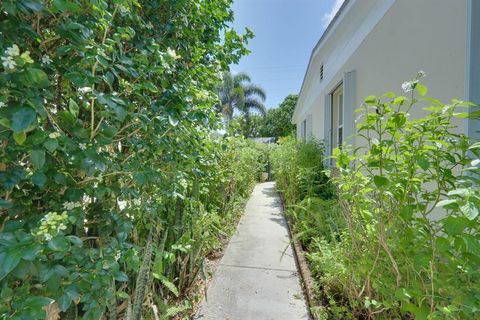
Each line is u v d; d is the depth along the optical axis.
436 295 1.29
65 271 0.99
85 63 1.15
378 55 3.64
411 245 1.42
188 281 2.39
